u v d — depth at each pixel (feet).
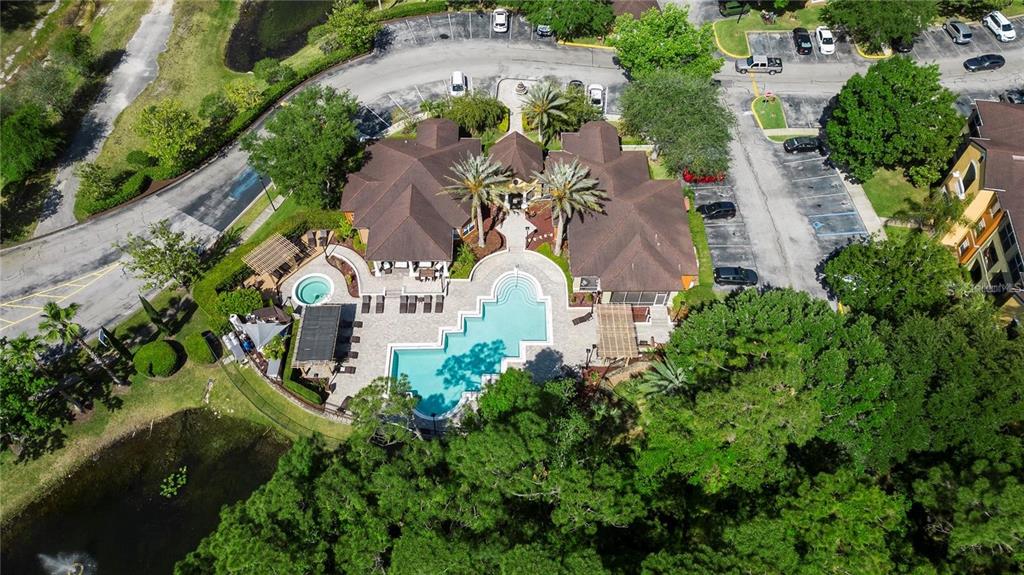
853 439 155.02
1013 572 123.65
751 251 224.33
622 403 188.65
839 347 163.02
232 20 331.77
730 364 153.38
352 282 217.97
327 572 134.92
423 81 291.38
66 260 230.07
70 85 294.05
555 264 221.87
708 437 144.15
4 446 186.60
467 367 199.31
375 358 200.75
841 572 125.80
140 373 199.62
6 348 200.13
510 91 284.41
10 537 174.81
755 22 309.63
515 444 133.18
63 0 336.90
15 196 249.96
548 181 206.28
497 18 311.06
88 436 190.70
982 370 155.22
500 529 135.03
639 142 261.85
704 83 238.68
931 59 287.07
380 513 135.74
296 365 192.24
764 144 258.98
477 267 221.66
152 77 301.22
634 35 254.68
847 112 230.48
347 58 300.81
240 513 143.54
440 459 146.10
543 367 197.98
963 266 212.64
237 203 246.88
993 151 202.59
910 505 144.05
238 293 201.26
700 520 145.38
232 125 267.80
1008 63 282.15
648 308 210.38
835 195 240.12
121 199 244.42
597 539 136.26
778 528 128.98
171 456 188.75
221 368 202.08
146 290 211.61
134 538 174.70
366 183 225.56
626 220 209.77
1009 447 146.61
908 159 226.79
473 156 228.43
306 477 150.41
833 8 290.56
